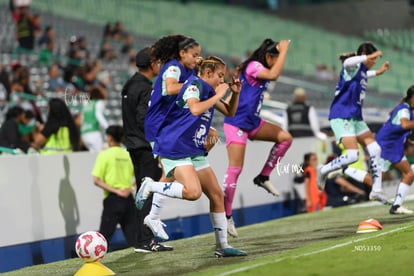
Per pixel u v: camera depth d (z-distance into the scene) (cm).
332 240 2716
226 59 9500
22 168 3450
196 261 2484
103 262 2641
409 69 9675
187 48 2445
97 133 4372
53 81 5641
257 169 4666
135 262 2584
